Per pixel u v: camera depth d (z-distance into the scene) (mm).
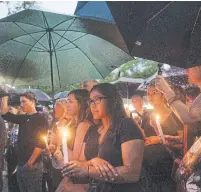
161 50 2479
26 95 5184
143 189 2502
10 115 5059
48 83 5133
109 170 2262
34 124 4926
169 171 3516
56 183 4270
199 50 2408
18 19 4172
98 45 4723
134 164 2285
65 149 2303
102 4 4137
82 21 4172
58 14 4066
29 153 4938
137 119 5078
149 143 3469
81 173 2281
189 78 2588
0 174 3947
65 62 4961
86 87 4547
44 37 4688
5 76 5000
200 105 2416
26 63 4949
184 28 2408
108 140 2412
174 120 3658
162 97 3674
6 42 4703
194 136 2824
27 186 4996
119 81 10078
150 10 2396
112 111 2457
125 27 2463
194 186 2354
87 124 3000
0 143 3828
